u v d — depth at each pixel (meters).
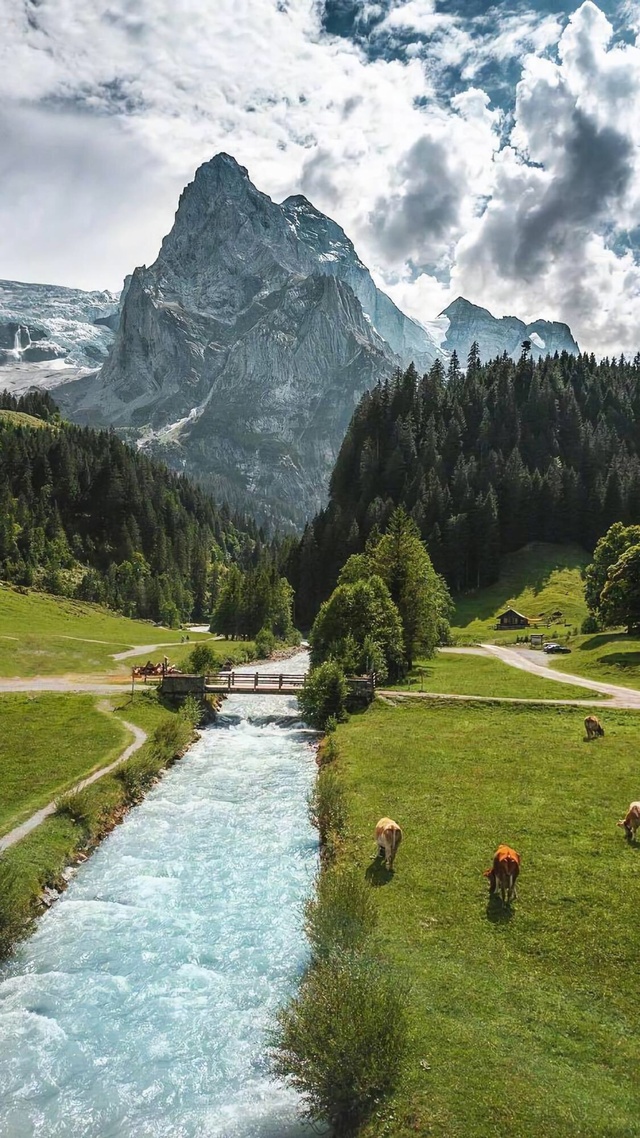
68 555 189.00
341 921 18.78
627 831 25.34
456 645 99.12
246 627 125.19
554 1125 12.69
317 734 49.16
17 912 21.42
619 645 74.94
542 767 34.44
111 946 20.86
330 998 14.59
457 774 34.25
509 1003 16.55
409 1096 13.58
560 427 192.62
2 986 18.89
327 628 65.31
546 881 22.45
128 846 28.67
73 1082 15.23
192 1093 14.81
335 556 158.88
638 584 75.06
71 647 86.38
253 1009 17.59
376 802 30.88
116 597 172.75
